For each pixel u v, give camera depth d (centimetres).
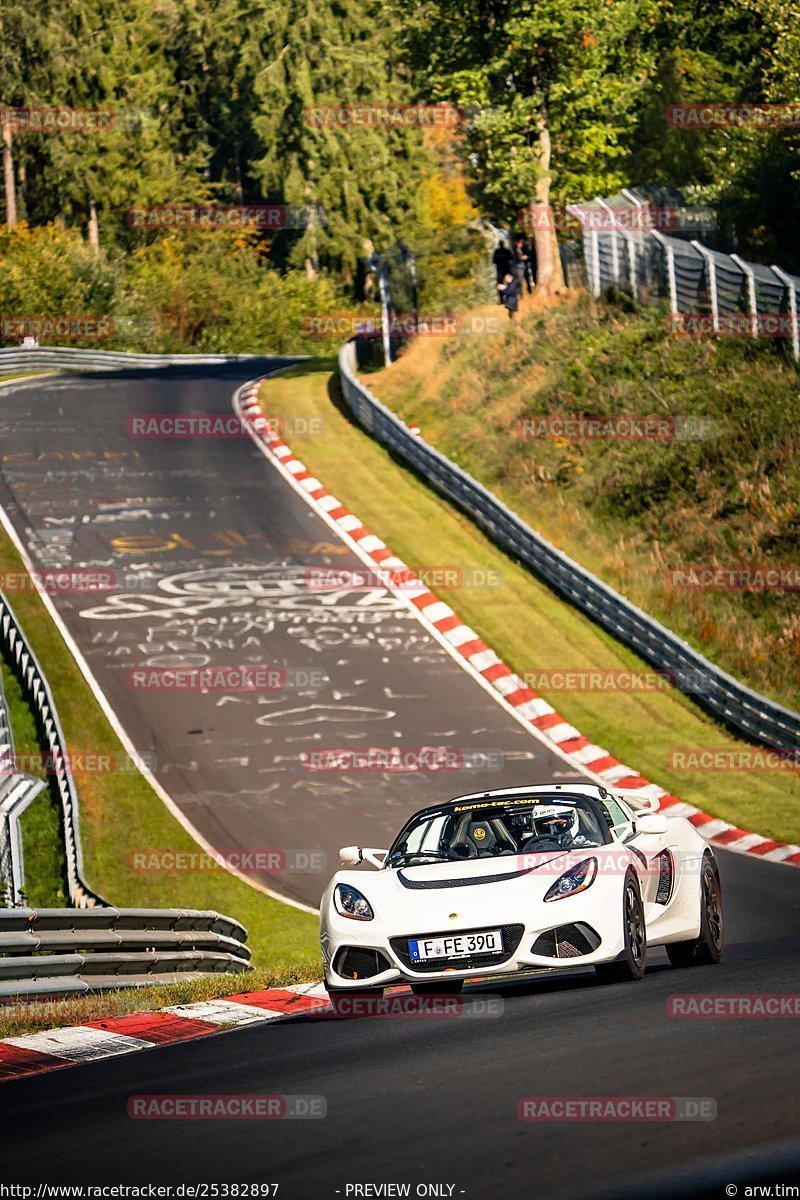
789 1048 2278
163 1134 2038
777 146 16562
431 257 19112
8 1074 2819
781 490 12744
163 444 15988
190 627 11156
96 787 8756
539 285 18050
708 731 9950
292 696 10094
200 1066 2656
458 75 17250
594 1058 2322
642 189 17650
